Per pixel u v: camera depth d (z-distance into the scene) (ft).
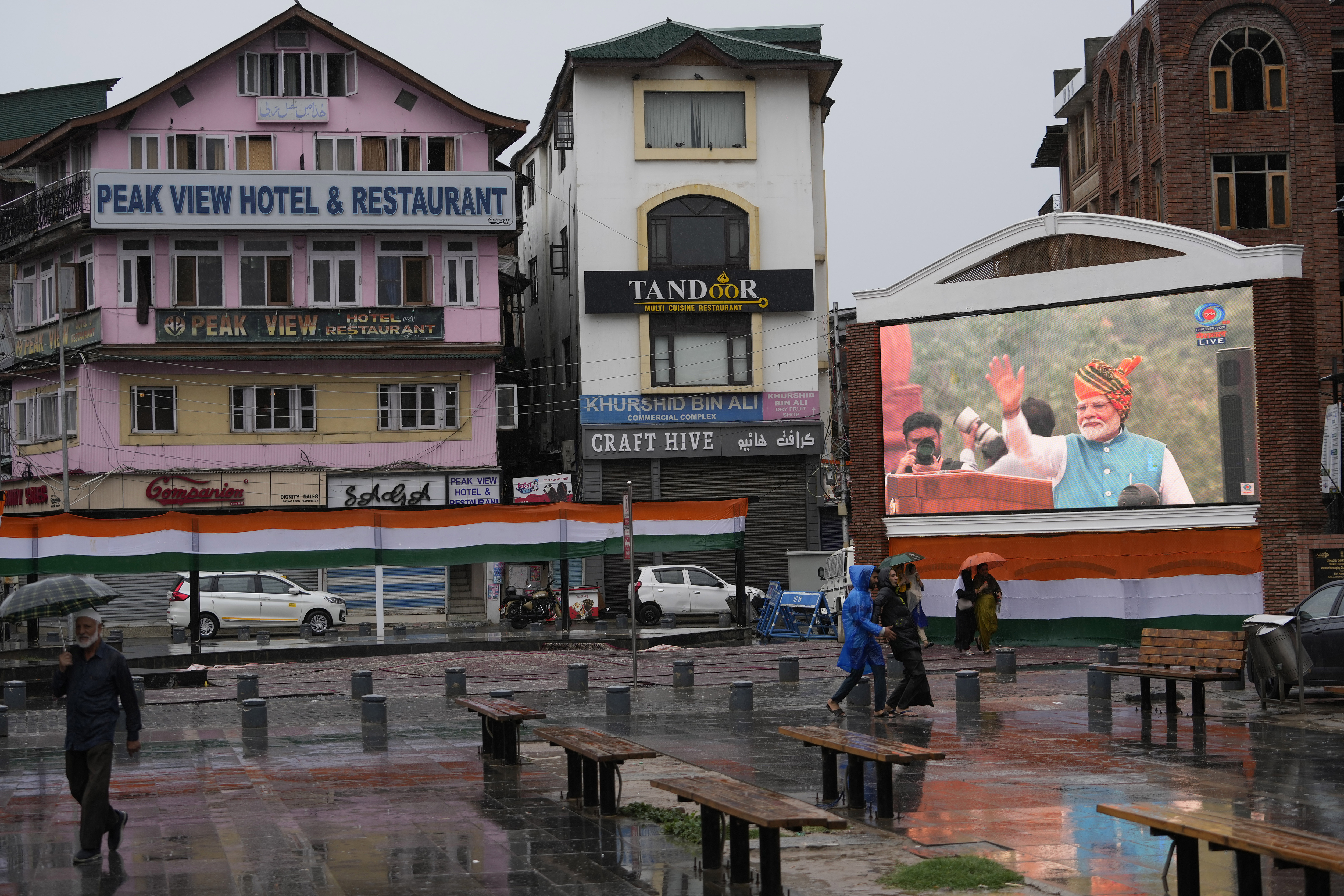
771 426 145.18
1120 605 89.45
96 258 136.46
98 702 30.48
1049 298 92.43
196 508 137.49
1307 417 86.02
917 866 27.53
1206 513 87.20
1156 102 140.67
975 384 94.12
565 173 156.87
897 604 55.57
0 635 126.93
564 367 159.12
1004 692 64.95
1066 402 91.61
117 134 138.31
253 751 48.83
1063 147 184.55
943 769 41.14
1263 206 136.67
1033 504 92.07
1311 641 56.08
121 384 137.08
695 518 108.78
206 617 119.96
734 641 107.55
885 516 95.76
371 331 139.23
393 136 142.82
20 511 145.79
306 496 139.03
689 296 144.46
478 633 123.65
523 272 183.01
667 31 150.20
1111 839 30.53
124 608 133.90
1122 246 91.04
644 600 126.00
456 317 141.28
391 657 96.58
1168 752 44.06
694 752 45.78
